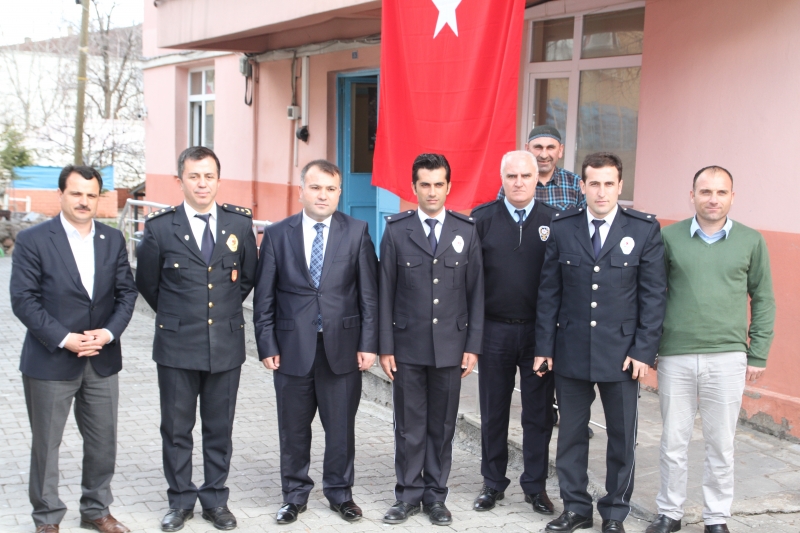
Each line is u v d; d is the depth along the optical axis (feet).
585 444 12.82
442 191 12.82
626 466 12.32
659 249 12.19
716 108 17.10
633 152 19.92
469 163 16.37
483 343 13.64
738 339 12.05
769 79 16.07
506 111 15.51
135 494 14.21
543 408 13.46
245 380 22.90
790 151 15.80
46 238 12.00
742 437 16.24
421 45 16.93
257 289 13.20
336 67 28.30
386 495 14.44
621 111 20.07
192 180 12.48
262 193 33.47
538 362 12.79
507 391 13.67
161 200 41.91
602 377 12.19
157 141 42.11
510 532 12.79
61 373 11.91
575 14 20.93
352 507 13.24
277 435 17.89
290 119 30.81
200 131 39.68
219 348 12.69
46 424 11.99
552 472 14.97
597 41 20.52
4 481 14.66
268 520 13.20
